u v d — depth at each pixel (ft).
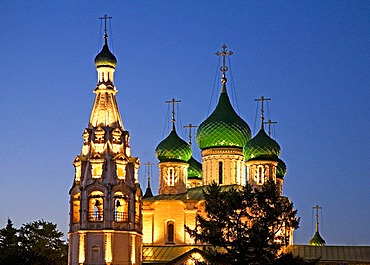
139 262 346.74
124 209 343.05
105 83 354.54
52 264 372.17
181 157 410.52
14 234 406.00
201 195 384.88
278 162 443.32
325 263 379.35
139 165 353.31
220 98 415.85
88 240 333.62
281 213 279.08
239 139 405.39
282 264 271.69
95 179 338.13
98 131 345.31
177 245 374.02
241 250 272.92
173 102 426.10
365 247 391.86
